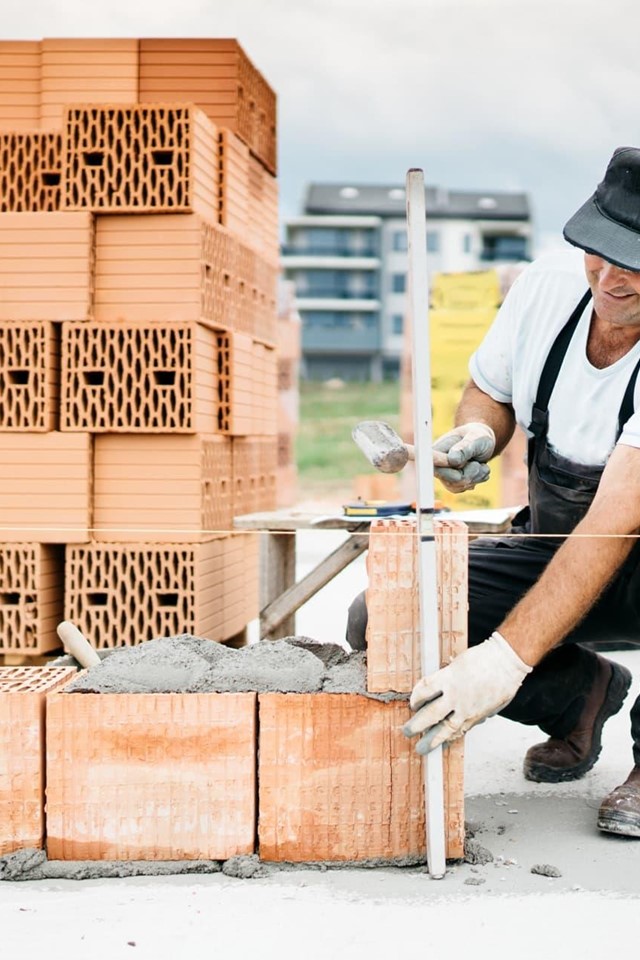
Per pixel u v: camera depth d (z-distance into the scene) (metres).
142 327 5.09
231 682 2.90
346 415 46.19
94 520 5.23
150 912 2.58
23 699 2.85
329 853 2.88
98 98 5.75
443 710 2.73
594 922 2.54
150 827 2.86
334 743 2.87
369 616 2.87
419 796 2.89
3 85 5.77
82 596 5.24
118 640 5.23
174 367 5.10
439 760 2.78
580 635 3.54
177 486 5.19
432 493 2.75
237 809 2.87
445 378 8.53
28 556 5.23
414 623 2.87
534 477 3.50
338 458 32.88
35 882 2.79
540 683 3.60
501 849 3.05
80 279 5.12
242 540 6.11
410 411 12.20
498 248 65.31
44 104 5.74
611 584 3.35
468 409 3.63
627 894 2.71
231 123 5.77
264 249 6.66
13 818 2.86
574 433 3.33
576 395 3.32
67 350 5.16
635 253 2.91
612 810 3.15
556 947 2.40
